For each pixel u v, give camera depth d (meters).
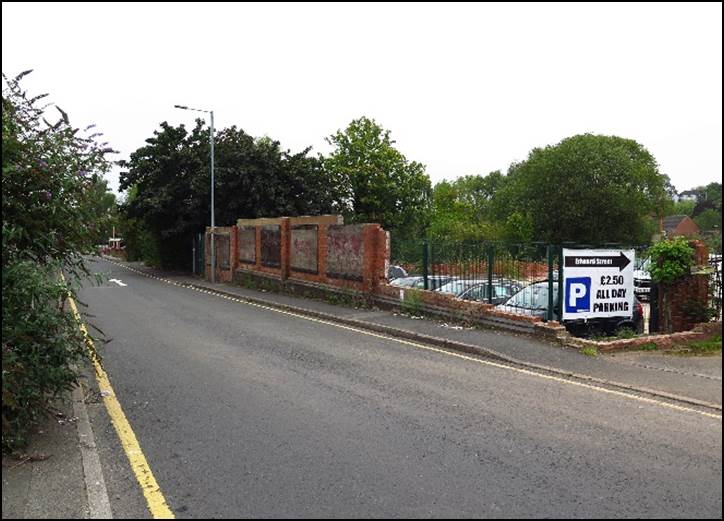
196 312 16.08
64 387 5.90
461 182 95.31
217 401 6.95
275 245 22.27
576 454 5.19
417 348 10.52
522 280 11.88
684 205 89.75
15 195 5.65
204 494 4.43
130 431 5.88
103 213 6.69
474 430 5.85
